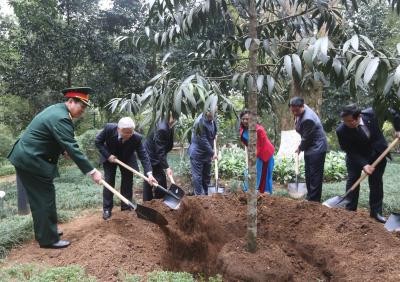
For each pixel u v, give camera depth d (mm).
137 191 8312
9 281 3545
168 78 3709
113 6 13781
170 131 5977
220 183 9000
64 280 3455
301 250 4281
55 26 12828
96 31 13492
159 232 4949
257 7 3939
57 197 7379
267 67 4234
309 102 9570
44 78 13102
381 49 3047
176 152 15117
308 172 5730
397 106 3139
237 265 3740
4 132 16031
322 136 5609
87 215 6312
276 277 3686
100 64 13836
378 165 5430
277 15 4113
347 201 5570
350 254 3984
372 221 4484
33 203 4434
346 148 5531
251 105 3629
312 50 2955
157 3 3504
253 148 3723
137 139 5496
